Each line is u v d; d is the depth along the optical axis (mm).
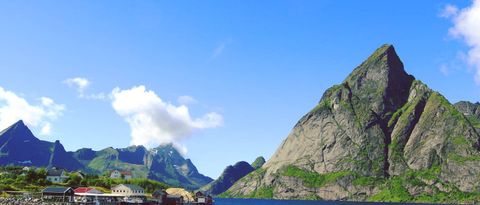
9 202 198750
